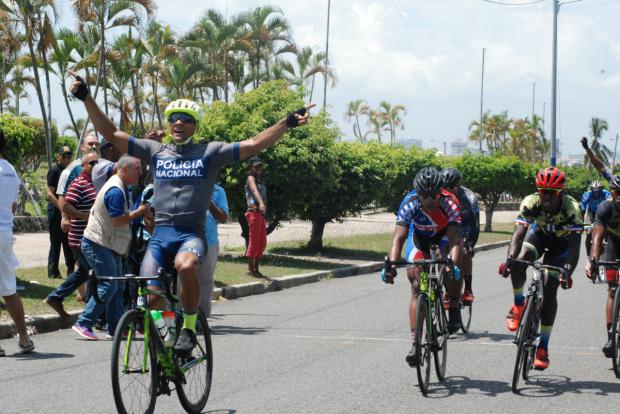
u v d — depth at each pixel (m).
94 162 9.50
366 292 13.81
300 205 18.61
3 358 7.82
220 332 9.62
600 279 15.08
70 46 34.56
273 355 8.21
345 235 28.19
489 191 33.78
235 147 5.73
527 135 103.88
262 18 45.00
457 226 7.12
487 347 8.89
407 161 29.22
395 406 6.25
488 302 12.69
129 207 8.70
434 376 7.40
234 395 6.52
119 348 5.15
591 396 6.70
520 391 6.85
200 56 44.31
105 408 6.02
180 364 5.74
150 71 40.69
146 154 5.83
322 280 15.62
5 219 7.84
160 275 5.46
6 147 11.46
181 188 5.69
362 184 20.12
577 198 55.41
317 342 8.99
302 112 5.71
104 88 35.34
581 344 9.12
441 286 7.25
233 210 17.31
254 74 46.69
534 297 6.98
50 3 28.69
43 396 6.36
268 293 13.59
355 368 7.62
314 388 6.79
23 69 39.16
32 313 9.58
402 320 10.70
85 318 8.86
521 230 7.34
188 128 5.77
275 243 22.73
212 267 9.01
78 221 9.39
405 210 7.21
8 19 28.88
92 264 8.68
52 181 12.38
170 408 6.08
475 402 6.44
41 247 18.94
